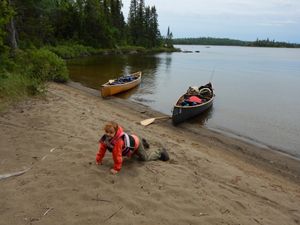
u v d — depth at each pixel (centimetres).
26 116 858
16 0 3155
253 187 653
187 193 517
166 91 2198
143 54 7169
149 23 9050
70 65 3647
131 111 1469
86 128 813
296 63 6412
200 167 707
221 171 712
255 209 524
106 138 549
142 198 479
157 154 667
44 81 1447
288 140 1238
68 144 671
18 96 1050
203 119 1493
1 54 1293
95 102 1526
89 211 431
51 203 443
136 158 630
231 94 2322
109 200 464
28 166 551
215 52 11512
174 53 8750
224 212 481
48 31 4847
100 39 6394
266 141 1207
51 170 539
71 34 5941
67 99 1273
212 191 555
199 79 3091
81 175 527
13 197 450
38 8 4000
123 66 3856
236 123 1462
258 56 9431
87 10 6400
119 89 1911
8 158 577
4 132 708
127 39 8175
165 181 550
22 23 3766
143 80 2725
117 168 546
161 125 1271
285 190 699
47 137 704
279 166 946
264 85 2916
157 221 428
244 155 1013
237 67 4844
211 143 1101
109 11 7781
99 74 2888
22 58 1625
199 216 456
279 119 1598
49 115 897
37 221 402
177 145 860
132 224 414
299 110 1834
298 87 2836
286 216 530
